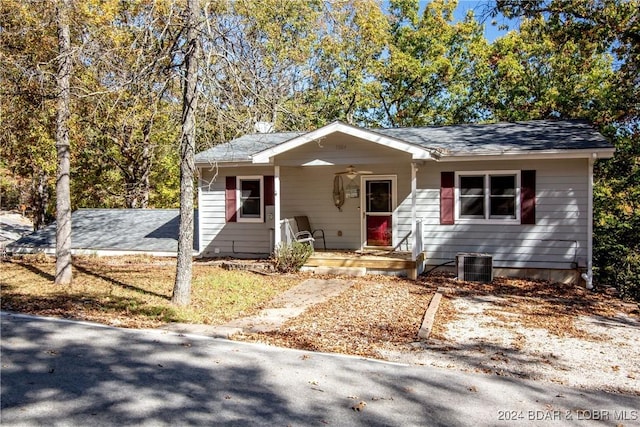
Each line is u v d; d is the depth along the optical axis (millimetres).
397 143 11398
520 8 15320
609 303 9836
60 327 7168
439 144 12883
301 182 15094
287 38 20016
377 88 25375
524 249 12258
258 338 6848
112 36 9344
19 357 5777
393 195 14234
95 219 19594
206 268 13547
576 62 20438
